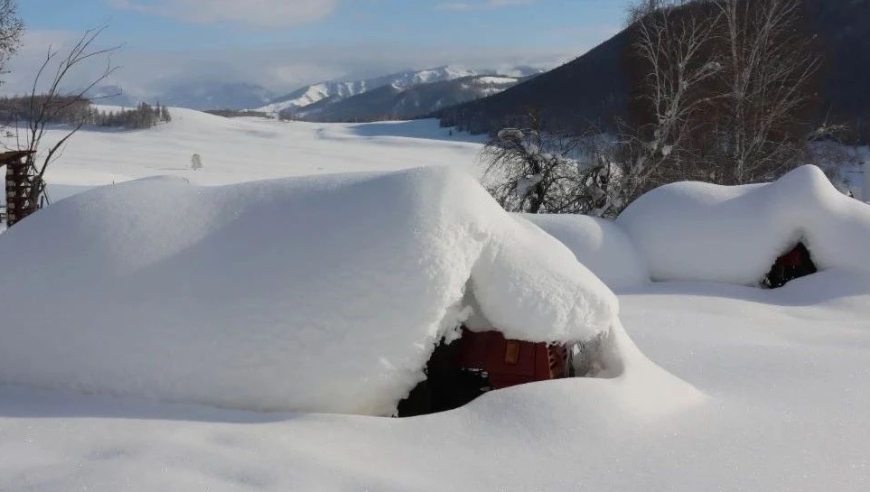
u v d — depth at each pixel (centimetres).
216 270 529
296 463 396
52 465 387
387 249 509
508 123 2472
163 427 443
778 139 2862
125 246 552
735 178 2631
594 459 427
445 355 534
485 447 436
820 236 1302
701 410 530
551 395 481
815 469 432
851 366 720
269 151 12156
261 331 498
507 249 545
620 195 2398
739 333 923
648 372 563
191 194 588
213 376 496
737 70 2666
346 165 9188
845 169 3469
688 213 1390
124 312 522
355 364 485
